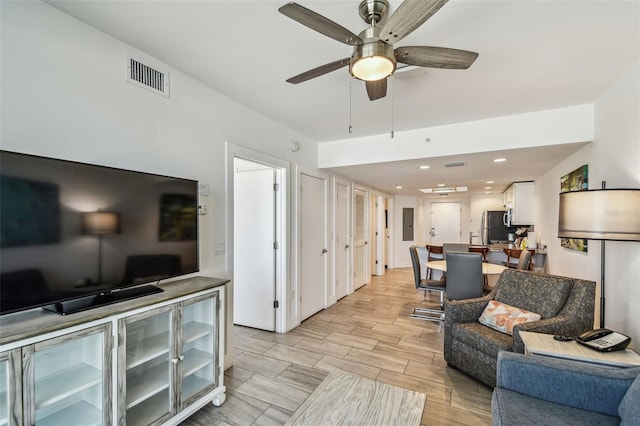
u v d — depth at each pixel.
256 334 3.56
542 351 1.80
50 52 1.60
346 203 5.39
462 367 2.59
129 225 1.75
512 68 2.20
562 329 2.20
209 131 2.58
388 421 1.52
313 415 1.56
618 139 2.35
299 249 3.90
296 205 3.83
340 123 3.48
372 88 1.92
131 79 1.98
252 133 3.07
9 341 1.17
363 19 1.58
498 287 2.91
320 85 2.54
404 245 8.68
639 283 2.05
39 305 1.36
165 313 1.81
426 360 2.90
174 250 2.04
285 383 2.49
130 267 1.75
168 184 2.00
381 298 5.24
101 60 1.82
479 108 2.99
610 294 2.50
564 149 3.19
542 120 3.04
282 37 1.88
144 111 2.06
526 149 3.20
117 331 1.54
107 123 1.85
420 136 3.66
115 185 1.68
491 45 1.92
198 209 2.30
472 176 5.17
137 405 1.82
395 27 1.34
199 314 2.20
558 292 2.44
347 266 5.44
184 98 2.35
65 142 1.66
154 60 2.13
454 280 3.52
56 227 1.43
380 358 2.94
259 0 1.55
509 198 6.55
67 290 1.47
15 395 1.19
